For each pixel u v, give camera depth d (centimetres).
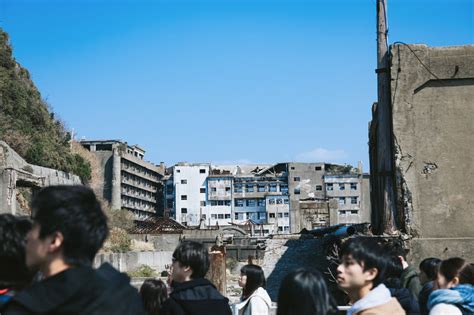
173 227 5338
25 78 4975
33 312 246
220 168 10225
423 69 1318
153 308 504
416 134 1309
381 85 1355
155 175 9669
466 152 1298
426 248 1256
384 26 1362
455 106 1311
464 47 1314
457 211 1280
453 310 463
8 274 315
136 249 4134
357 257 383
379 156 1340
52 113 5475
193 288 478
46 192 277
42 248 270
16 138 3994
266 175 9200
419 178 1297
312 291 334
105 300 258
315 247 2483
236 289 2609
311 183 8950
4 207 2564
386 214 1305
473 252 1249
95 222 279
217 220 9175
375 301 369
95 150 8269
